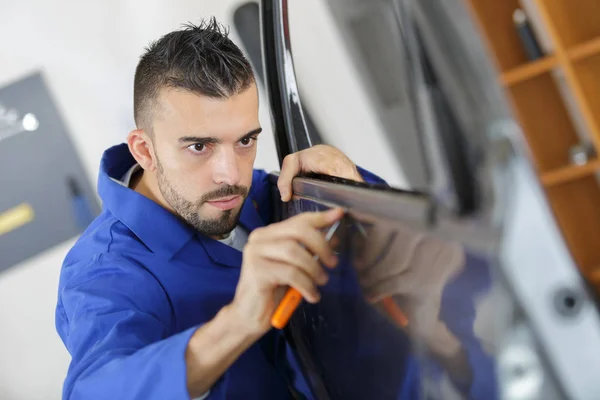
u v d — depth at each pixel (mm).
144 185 1122
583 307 310
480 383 384
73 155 3396
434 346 444
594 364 312
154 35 3369
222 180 939
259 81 3283
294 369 1053
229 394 984
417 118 347
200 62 889
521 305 322
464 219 348
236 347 692
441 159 338
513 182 316
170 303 1008
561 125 2947
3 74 3344
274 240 626
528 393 337
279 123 1095
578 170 2756
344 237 593
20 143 3367
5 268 3354
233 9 3332
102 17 3344
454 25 327
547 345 318
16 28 3316
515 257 318
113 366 761
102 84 3391
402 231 452
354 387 677
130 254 1016
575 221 2916
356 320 610
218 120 902
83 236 1149
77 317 925
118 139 3432
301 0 3330
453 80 327
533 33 2781
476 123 323
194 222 988
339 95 3404
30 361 3398
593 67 2709
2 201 3359
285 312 638
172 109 913
